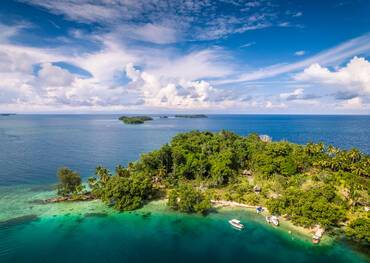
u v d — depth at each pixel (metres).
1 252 53.94
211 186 91.88
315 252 54.59
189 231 62.94
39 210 72.62
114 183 75.25
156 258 53.12
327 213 59.16
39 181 100.50
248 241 58.88
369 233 52.12
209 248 56.47
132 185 75.50
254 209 73.50
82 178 108.12
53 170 118.19
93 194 81.44
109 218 68.56
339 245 56.62
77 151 168.75
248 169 110.88
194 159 98.81
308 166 106.00
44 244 56.88
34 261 51.50
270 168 96.12
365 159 101.50
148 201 78.94
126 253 54.50
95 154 159.75
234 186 87.31
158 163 100.50
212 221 67.44
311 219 60.62
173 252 55.03
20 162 133.62
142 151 171.25
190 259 52.88
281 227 64.06
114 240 59.00
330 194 71.44
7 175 108.62
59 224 65.19
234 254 54.50
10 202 78.19
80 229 63.09
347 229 55.78
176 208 74.12
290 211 63.66
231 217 69.31
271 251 55.31
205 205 69.12
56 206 75.38
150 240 59.25
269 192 83.50
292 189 73.00
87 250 55.22
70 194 83.44
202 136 144.62
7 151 164.62
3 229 62.47
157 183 94.38
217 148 121.88
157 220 67.81
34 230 62.22
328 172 97.25
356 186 78.31
